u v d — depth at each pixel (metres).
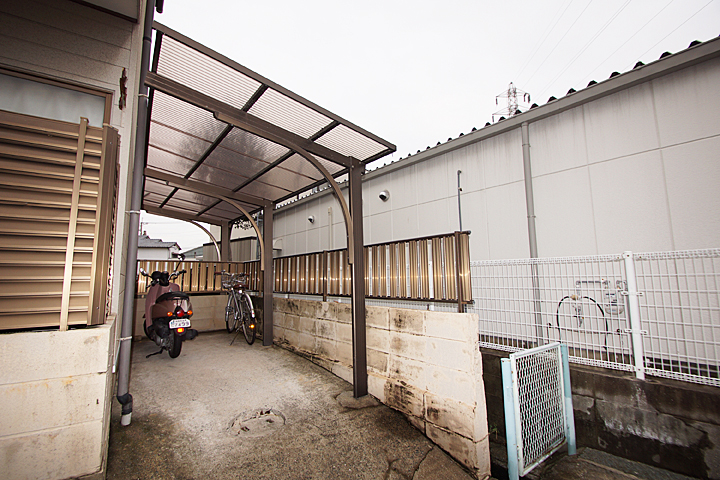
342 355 3.86
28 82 2.17
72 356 1.54
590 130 3.92
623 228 3.62
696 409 2.39
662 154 3.43
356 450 2.50
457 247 2.84
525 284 4.11
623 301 2.90
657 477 2.41
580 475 2.49
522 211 4.42
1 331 1.46
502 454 2.98
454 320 2.69
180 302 4.14
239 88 2.80
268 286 5.34
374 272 3.65
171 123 3.39
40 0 2.19
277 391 3.37
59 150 1.62
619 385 2.70
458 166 5.19
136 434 2.42
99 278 1.65
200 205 6.81
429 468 2.42
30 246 1.50
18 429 1.42
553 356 2.75
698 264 3.08
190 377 3.64
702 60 3.20
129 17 2.44
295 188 5.18
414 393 2.93
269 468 2.20
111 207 1.75
